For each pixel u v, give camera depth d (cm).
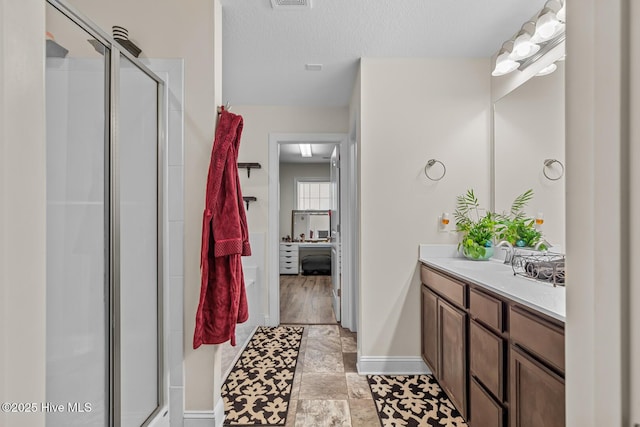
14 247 36
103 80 149
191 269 204
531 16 226
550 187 208
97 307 145
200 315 192
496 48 269
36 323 39
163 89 200
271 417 218
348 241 399
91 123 143
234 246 196
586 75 33
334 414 221
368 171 283
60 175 129
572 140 35
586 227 33
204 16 204
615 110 30
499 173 269
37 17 40
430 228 283
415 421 212
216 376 207
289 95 369
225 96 374
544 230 213
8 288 36
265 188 402
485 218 267
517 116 245
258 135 402
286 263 774
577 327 35
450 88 283
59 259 128
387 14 224
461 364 198
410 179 283
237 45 262
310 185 845
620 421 30
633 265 29
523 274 193
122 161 166
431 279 253
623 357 29
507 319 150
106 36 146
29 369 38
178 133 203
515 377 142
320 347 339
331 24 235
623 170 29
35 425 39
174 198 203
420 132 283
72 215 134
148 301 188
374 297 282
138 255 179
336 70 306
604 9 31
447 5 215
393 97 283
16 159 37
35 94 39
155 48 204
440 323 234
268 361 305
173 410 201
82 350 138
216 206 198
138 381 176
